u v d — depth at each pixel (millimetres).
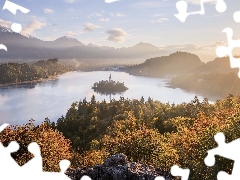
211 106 55375
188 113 58344
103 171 11148
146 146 20391
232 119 18078
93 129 81938
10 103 145000
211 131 16938
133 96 192625
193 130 22859
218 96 165750
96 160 21328
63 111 135875
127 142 21828
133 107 115062
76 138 68000
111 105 118750
